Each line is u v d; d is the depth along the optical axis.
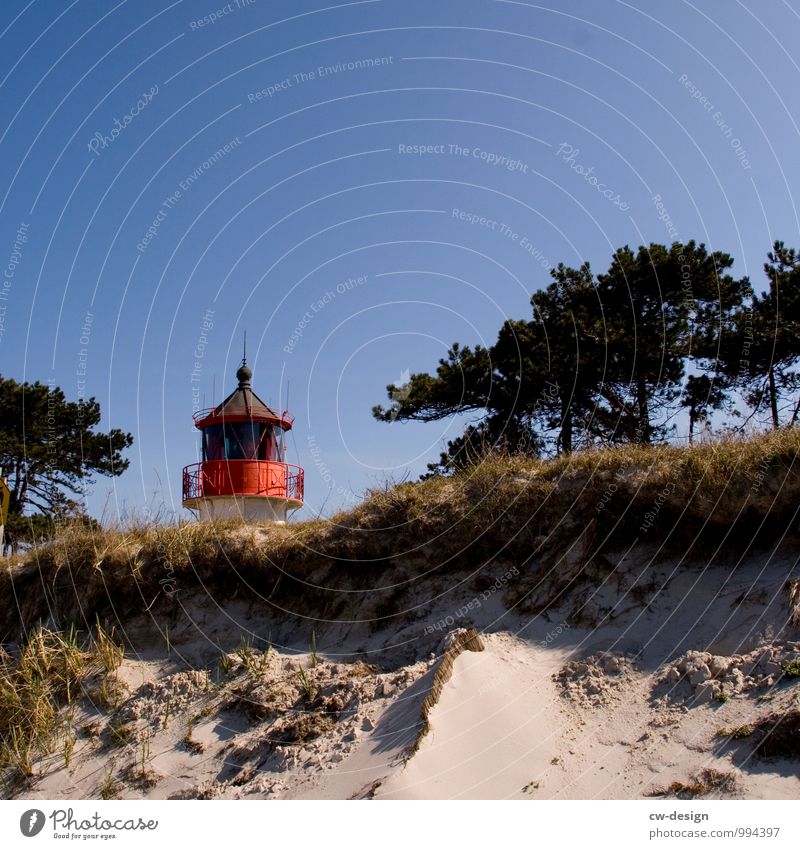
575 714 7.34
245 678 9.10
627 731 7.02
